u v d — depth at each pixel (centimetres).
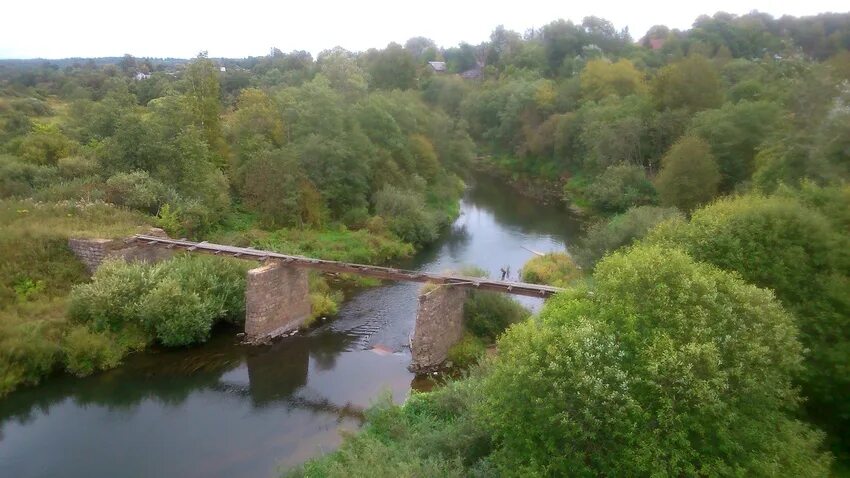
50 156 4062
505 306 2620
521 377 1036
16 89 7825
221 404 2048
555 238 4544
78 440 1808
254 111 4612
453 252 4156
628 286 1135
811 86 3588
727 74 6894
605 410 979
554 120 7025
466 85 9294
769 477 957
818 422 1412
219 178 4050
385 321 2789
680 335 1027
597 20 10550
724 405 930
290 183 4044
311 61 9681
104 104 4609
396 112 5591
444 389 1739
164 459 1705
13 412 1969
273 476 1619
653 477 893
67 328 2284
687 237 1609
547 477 1007
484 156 8319
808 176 2830
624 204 4969
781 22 10069
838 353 1330
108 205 3241
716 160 4291
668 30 11950
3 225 2808
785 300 1430
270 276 2495
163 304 2377
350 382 2209
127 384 2166
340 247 3806
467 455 1311
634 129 5450
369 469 1160
